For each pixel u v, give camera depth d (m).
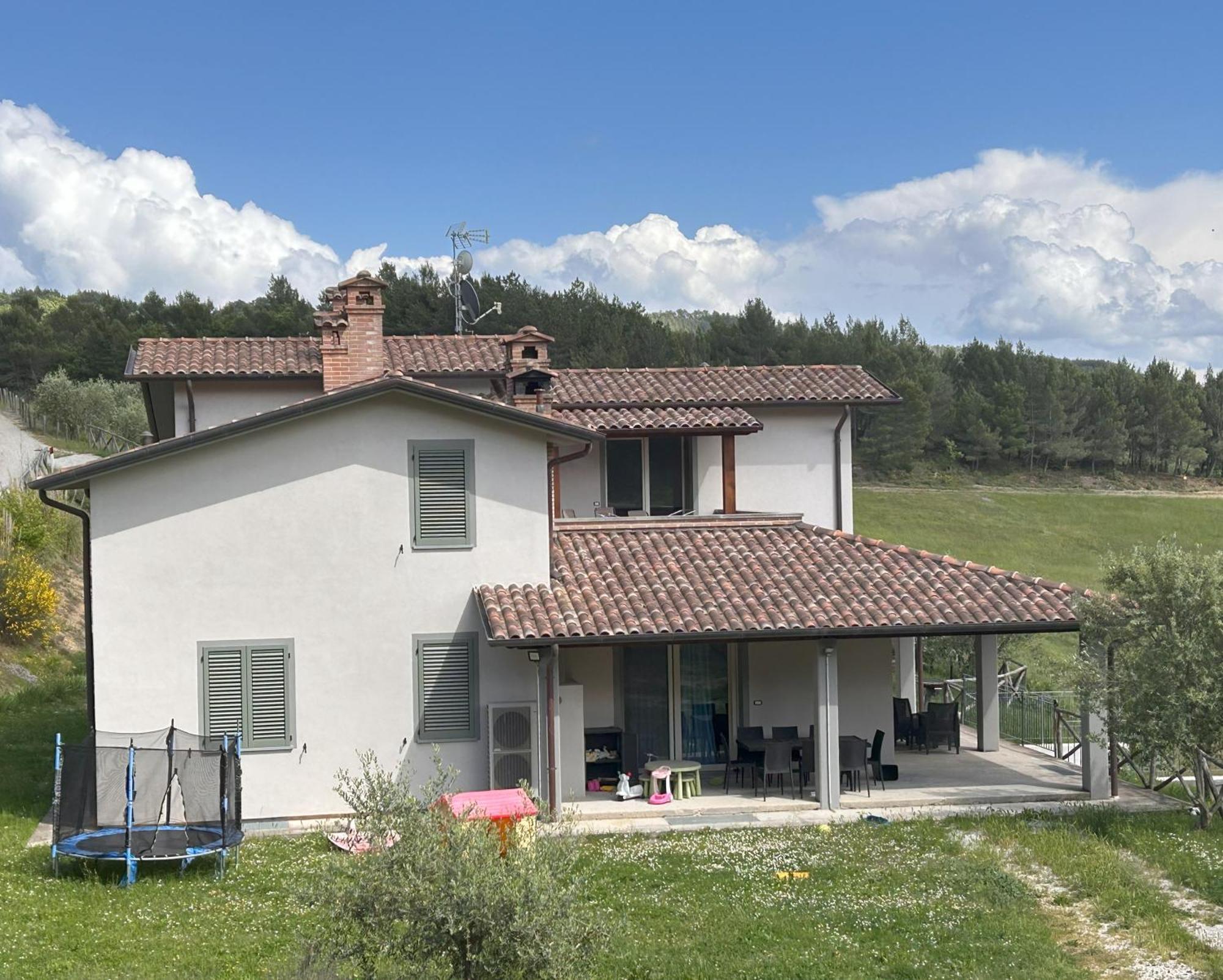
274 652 18.50
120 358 94.31
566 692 19.53
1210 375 117.06
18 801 19.28
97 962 12.00
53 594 32.84
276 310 102.56
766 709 21.72
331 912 9.24
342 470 18.78
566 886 10.09
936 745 24.17
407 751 18.83
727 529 22.19
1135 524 81.50
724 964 12.20
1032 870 15.60
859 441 92.69
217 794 16.22
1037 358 110.44
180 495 18.33
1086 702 17.72
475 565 19.11
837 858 16.08
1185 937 12.85
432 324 83.12
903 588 19.44
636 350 96.00
